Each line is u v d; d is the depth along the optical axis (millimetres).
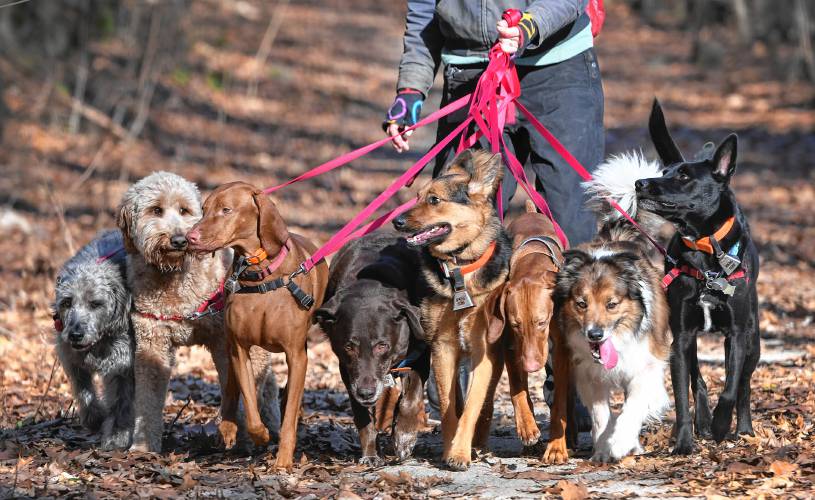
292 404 8234
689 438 8531
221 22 53656
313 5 70438
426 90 10203
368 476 8117
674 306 8852
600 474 7988
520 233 9125
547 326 7977
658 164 9844
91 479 8039
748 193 27375
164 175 9391
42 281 17578
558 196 9555
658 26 65062
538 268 8180
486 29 9562
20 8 33375
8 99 29844
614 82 47844
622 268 8281
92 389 9695
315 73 48031
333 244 8445
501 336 8344
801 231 22812
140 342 9156
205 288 9117
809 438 8805
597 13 10234
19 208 23016
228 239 7969
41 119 29891
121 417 9406
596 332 8047
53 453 8641
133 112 32375
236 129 35656
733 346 8875
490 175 8383
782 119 37094
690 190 8672
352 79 48125
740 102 41000
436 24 10219
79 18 35000
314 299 8609
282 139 35031
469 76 9781
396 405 8867
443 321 8398
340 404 11461
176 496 7492
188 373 13203
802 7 44125
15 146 27328
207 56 44719
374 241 9445
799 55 44750
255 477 7965
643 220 9789
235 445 9320
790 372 12164
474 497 7371
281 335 8125
